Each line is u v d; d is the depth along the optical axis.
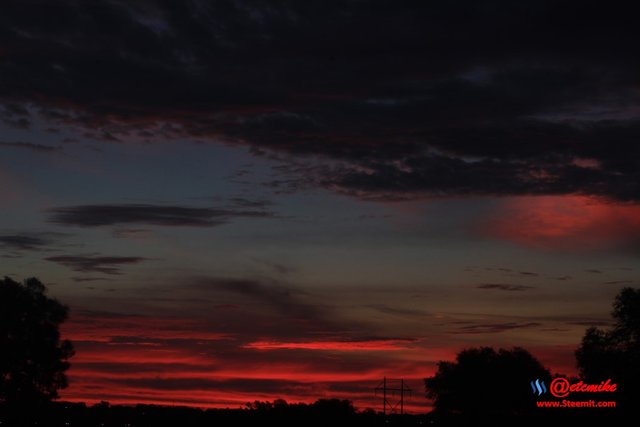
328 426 111.88
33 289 89.81
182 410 111.69
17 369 87.06
